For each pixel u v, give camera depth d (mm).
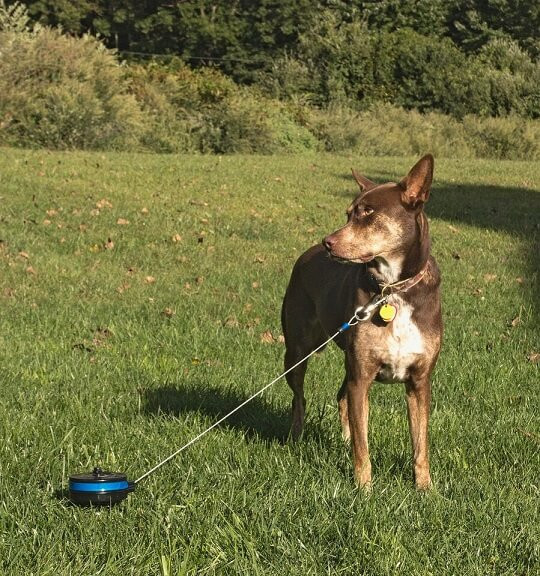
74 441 5414
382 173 22922
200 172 20922
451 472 5133
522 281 11273
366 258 4809
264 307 9719
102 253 12461
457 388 6926
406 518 4301
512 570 3902
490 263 12367
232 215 15562
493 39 48844
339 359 7633
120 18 57219
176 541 4051
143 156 23875
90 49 28625
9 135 26094
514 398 6668
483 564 3928
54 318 8898
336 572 3828
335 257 4824
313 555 3965
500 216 16562
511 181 22562
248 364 7449
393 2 51719
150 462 5055
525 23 51438
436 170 24531
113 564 3828
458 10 52719
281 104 32281
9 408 6039
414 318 4836
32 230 13516
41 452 5129
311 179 20750
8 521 4258
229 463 5086
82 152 24391
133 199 16547
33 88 26859
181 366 7359
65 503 4492
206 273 11500
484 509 4434
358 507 4359
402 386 6938
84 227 13781
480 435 5754
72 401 6199
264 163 23859
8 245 12336
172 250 12820
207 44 55312
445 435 5770
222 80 31594
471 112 38875
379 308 4820
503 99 38844
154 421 5844
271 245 13414
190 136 28703
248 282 10992
